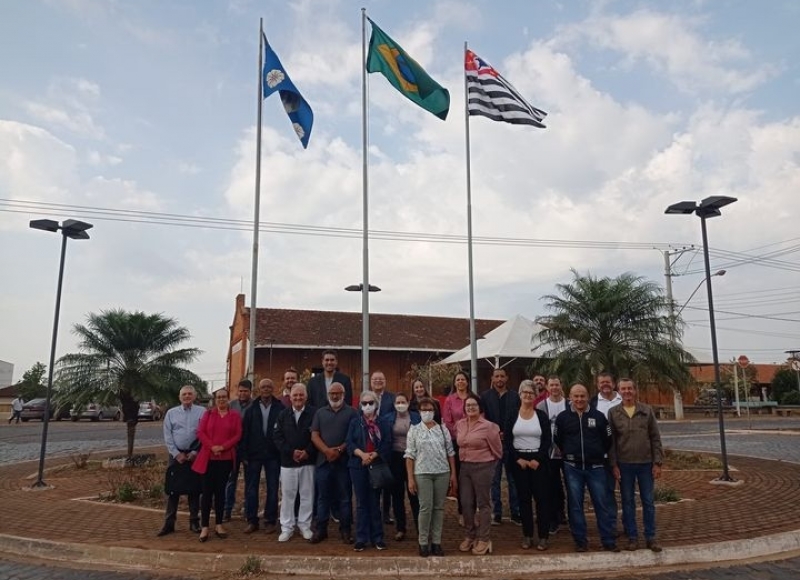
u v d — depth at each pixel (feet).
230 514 31.65
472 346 51.31
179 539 27.04
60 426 114.42
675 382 58.34
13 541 26.81
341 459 26.66
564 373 57.88
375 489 25.50
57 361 54.60
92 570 23.81
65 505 35.68
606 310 57.52
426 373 81.35
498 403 29.01
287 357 124.67
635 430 24.88
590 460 24.80
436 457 24.20
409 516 32.71
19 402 125.08
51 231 45.34
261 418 29.22
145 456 55.72
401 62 49.60
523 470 25.49
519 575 22.97
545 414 25.82
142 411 134.41
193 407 28.71
